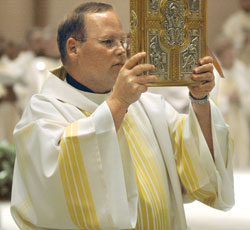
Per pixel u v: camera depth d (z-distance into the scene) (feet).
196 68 15.47
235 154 57.06
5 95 52.13
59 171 15.14
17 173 16.47
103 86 17.02
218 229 31.68
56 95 16.85
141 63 14.96
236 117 57.31
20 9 68.03
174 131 18.02
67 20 16.62
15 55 53.01
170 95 43.04
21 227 16.38
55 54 52.90
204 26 15.64
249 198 40.37
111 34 16.11
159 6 15.10
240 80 58.29
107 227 15.14
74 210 15.21
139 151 17.01
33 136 15.88
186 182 17.58
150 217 16.37
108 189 15.11
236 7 70.38
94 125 15.12
